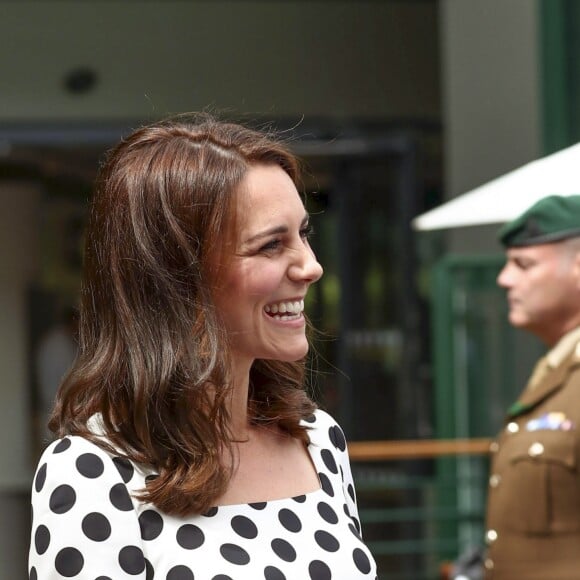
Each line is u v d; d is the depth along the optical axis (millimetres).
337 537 5359
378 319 24625
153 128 5266
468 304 18984
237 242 5074
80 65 24781
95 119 24797
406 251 24484
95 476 4918
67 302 29906
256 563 5031
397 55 25203
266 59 24984
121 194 5113
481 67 20312
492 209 10688
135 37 24828
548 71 19234
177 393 4973
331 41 25109
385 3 25141
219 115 5820
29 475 29703
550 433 8938
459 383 18969
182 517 4992
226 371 5039
